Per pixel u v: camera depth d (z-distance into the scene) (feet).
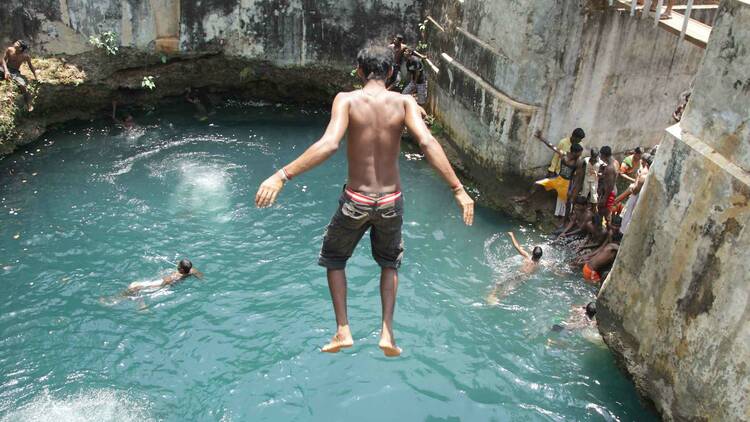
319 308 35.55
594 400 30.63
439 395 30.73
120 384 30.81
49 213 42.32
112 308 35.19
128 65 54.44
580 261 38.70
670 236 27.40
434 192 46.39
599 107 41.32
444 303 36.32
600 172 38.75
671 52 40.75
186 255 39.01
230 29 55.11
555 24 38.17
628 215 36.60
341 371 31.86
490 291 37.17
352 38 55.77
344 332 16.65
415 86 52.03
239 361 32.22
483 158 45.52
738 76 23.70
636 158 41.01
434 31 51.57
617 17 38.14
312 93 59.06
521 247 40.63
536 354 33.12
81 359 32.09
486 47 43.45
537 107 40.60
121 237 40.37
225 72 57.47
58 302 35.42
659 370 28.63
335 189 46.37
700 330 25.79
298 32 55.72
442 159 14.79
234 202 44.11
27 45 48.78
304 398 30.40
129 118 54.13
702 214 25.44
